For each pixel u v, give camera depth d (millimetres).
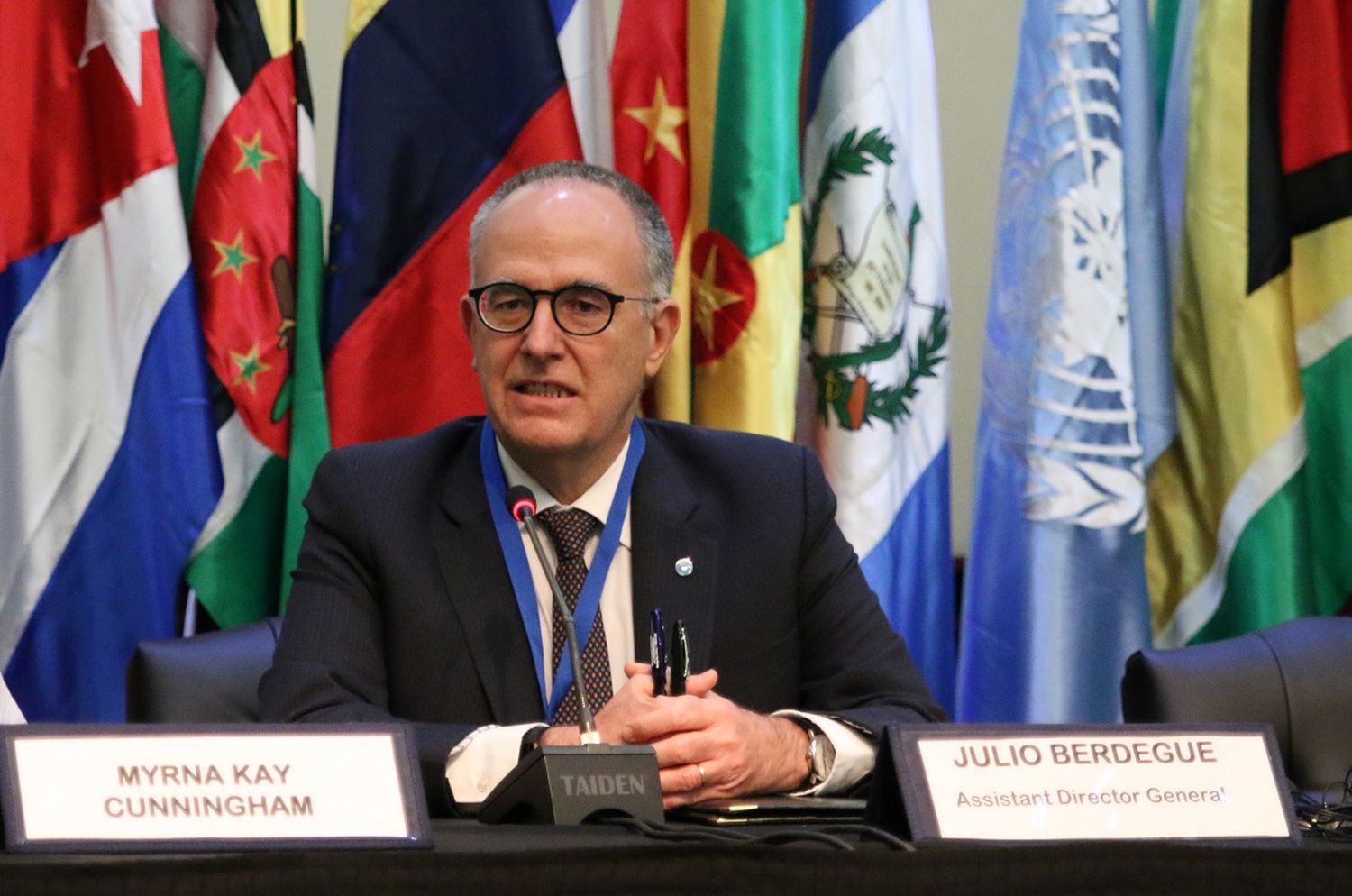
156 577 4828
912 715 3387
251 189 5000
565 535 3479
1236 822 2355
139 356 4816
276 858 1766
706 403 5172
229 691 3803
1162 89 5906
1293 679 4008
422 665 3385
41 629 4773
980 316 6656
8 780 1980
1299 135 5625
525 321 3330
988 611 5422
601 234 3367
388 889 1782
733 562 3574
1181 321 5703
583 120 5254
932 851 1921
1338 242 5582
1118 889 1958
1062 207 5363
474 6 5137
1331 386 5590
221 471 4898
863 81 5305
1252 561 5414
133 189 4816
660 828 2268
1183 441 5652
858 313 5246
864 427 5223
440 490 3576
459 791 2932
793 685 3592
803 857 1869
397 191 5090
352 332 5047
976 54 6738
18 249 4805
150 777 2053
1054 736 2342
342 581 3447
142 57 4836
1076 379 5324
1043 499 5324
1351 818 2689
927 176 5406
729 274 5152
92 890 1706
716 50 5230
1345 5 5664
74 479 4805
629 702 2949
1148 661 3980
